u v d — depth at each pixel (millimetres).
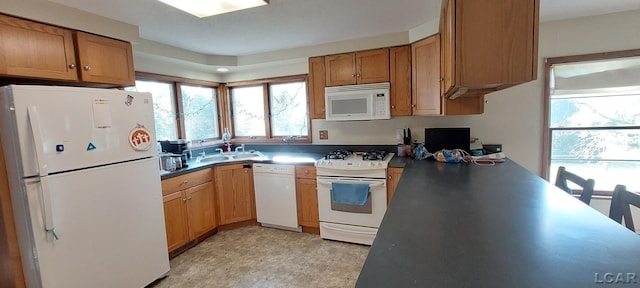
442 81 2316
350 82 3051
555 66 2668
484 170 2207
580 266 804
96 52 2156
